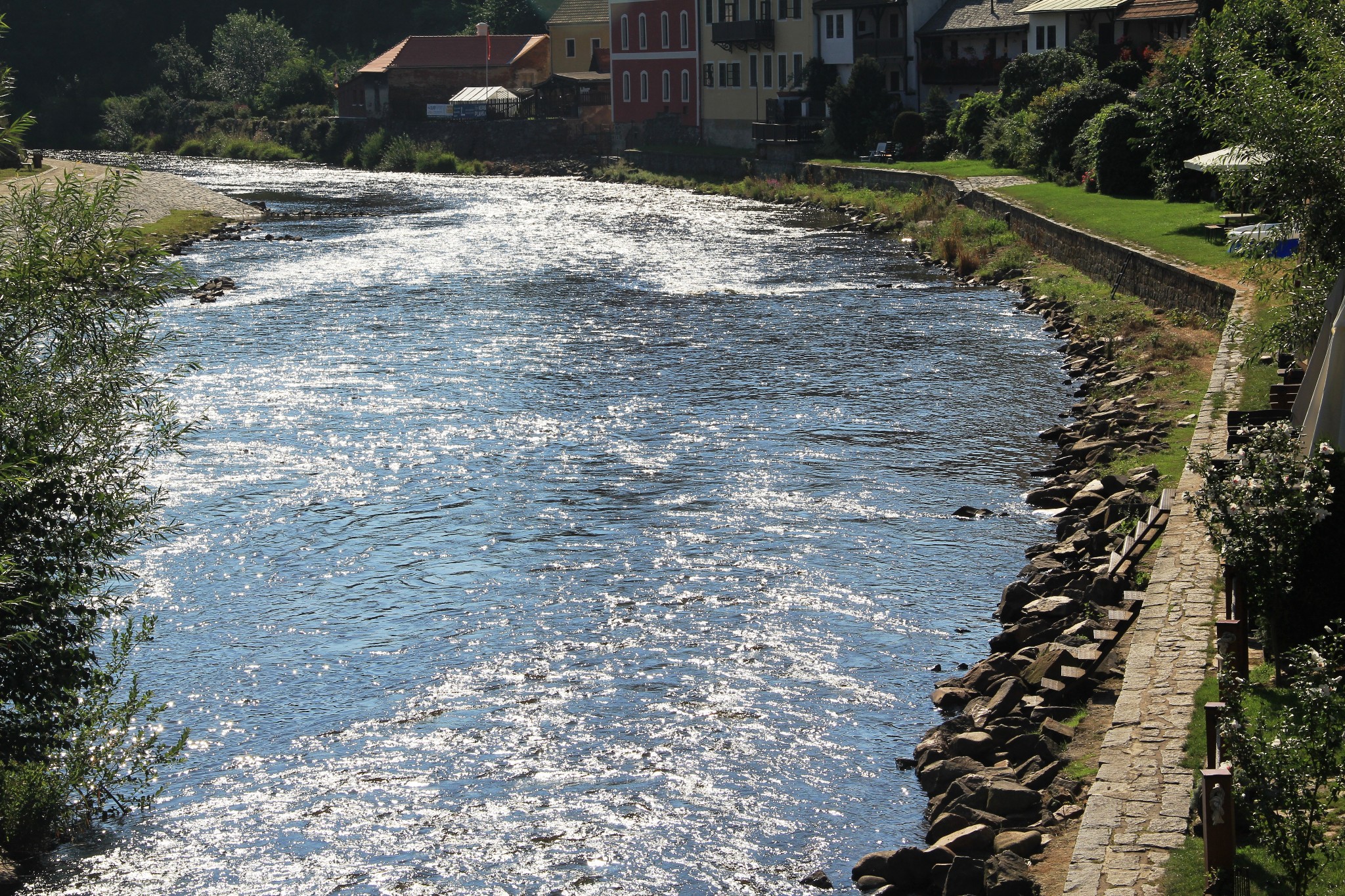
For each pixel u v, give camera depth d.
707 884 11.11
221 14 144.88
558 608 17.03
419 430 25.52
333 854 11.87
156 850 12.07
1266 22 19.02
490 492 21.78
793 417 25.78
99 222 14.95
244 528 20.31
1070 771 11.65
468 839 11.99
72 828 12.52
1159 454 20.34
